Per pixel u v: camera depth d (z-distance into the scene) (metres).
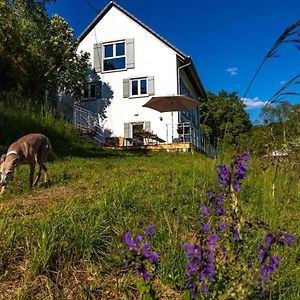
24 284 2.92
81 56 21.92
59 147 14.16
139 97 21.98
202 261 2.19
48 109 17.22
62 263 3.25
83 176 8.28
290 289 2.93
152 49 22.12
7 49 17.05
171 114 21.27
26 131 13.84
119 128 22.09
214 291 2.36
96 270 3.20
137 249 2.21
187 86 25.89
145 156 15.41
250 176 5.67
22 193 6.62
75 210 4.38
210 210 2.66
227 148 3.25
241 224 2.78
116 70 22.50
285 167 5.55
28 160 7.45
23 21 17.77
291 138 4.85
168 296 2.90
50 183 7.51
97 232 3.68
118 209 4.66
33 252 3.21
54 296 2.86
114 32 22.70
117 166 10.77
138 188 5.98
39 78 18.52
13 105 15.04
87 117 22.42
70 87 21.34
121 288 2.95
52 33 20.27
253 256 3.04
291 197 4.98
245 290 2.13
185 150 18.50
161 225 4.07
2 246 3.27
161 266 3.16
